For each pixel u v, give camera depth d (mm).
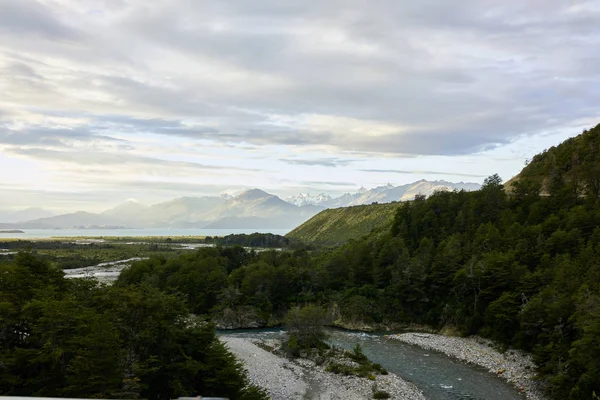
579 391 54125
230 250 165375
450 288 110562
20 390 42094
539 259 101562
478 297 100188
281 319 122438
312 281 132250
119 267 198000
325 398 60844
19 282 54406
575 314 69875
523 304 86250
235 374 56875
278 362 79375
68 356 46219
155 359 51562
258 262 143250
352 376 69625
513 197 140250
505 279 96812
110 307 56938
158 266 147000
